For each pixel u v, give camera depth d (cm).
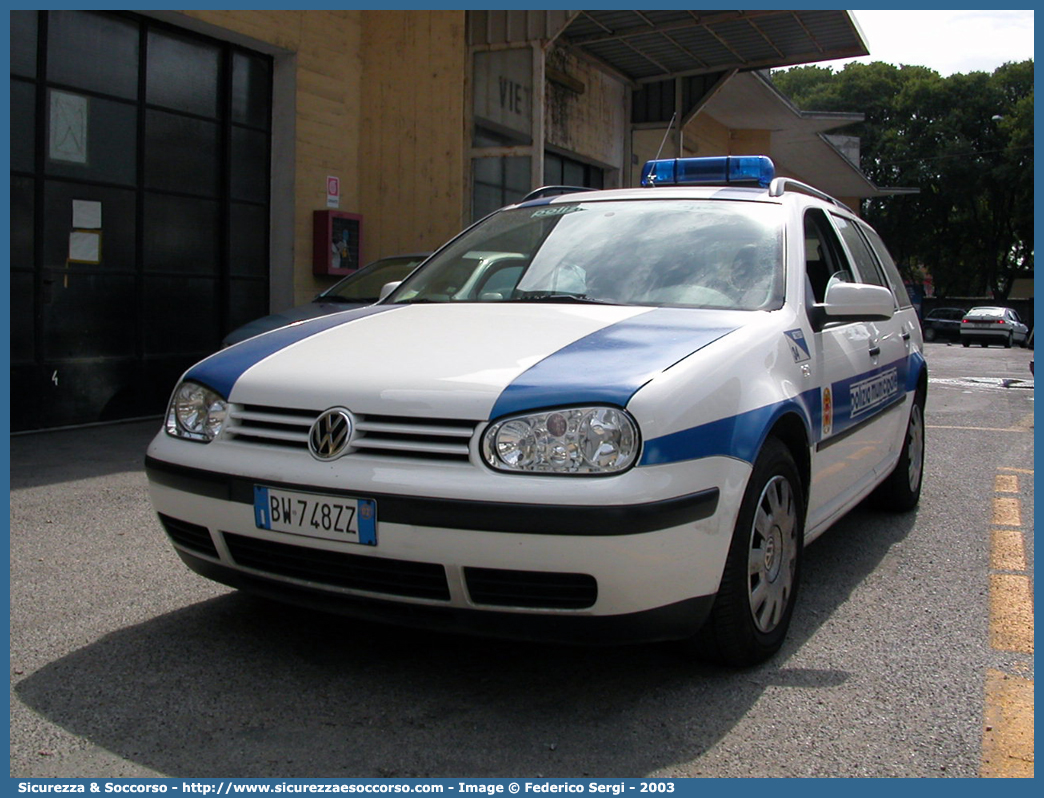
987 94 5031
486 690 306
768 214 414
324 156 1123
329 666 324
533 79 1116
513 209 479
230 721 284
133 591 404
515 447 271
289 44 1051
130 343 907
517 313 357
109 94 875
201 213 987
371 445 286
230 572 319
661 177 519
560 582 271
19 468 662
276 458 299
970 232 5172
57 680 312
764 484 319
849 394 418
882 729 285
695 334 324
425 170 1165
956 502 609
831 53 1441
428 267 452
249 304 1059
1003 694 311
